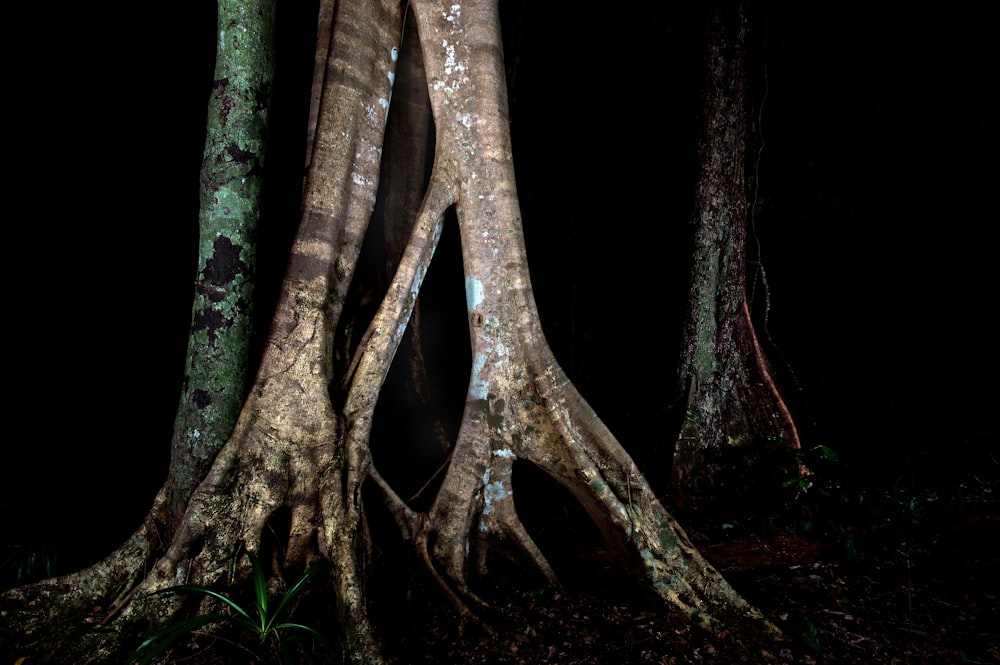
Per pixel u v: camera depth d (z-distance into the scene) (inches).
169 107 194.9
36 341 179.0
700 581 117.1
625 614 117.2
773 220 288.7
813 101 277.4
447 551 121.1
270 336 112.2
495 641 106.5
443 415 191.0
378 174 128.0
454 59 129.9
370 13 127.0
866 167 270.2
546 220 280.5
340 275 120.3
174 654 98.5
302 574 104.9
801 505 166.7
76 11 181.5
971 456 182.7
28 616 97.4
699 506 175.0
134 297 191.2
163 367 188.4
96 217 188.9
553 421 123.3
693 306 189.5
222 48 115.0
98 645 96.6
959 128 251.4
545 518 159.5
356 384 119.5
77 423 174.2
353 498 116.0
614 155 279.9
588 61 274.1
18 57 176.2
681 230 230.8
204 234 115.8
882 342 271.1
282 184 164.1
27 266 179.5
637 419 231.6
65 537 137.6
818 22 264.8
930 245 262.7
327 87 121.0
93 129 187.9
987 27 239.0
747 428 182.7
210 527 103.7
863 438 224.5
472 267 127.1
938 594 126.1
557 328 281.1
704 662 102.1
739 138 186.5
